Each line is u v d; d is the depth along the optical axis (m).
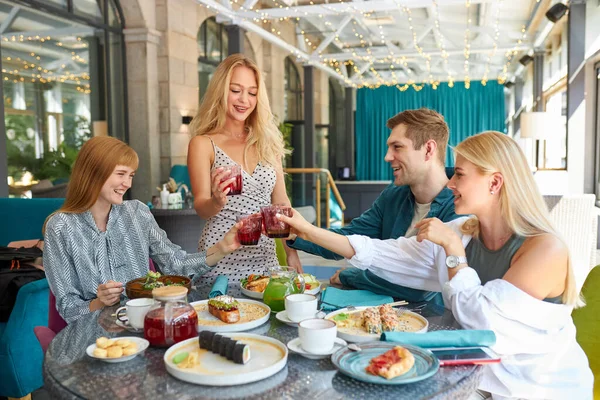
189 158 2.15
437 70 14.12
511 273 1.46
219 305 1.44
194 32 8.59
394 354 1.11
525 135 8.26
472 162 1.53
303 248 2.12
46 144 6.41
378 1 7.17
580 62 6.89
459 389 1.07
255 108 2.16
